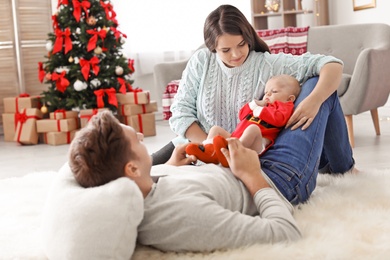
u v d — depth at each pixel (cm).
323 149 260
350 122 432
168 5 659
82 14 541
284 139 211
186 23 664
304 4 678
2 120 610
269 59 241
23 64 599
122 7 650
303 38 543
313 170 211
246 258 159
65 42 532
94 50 537
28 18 600
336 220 189
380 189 233
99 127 167
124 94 546
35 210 237
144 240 173
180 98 255
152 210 168
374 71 430
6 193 282
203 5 664
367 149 411
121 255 161
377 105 462
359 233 177
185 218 165
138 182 171
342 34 524
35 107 552
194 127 250
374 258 159
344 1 654
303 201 209
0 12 586
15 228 211
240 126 223
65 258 158
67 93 546
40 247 187
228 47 231
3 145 542
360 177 256
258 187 182
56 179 175
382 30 497
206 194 173
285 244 166
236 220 166
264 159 204
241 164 185
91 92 545
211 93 246
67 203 161
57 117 529
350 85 430
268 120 216
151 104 553
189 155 211
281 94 227
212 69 246
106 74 539
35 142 538
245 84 241
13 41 593
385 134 478
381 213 197
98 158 165
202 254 168
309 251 161
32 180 311
